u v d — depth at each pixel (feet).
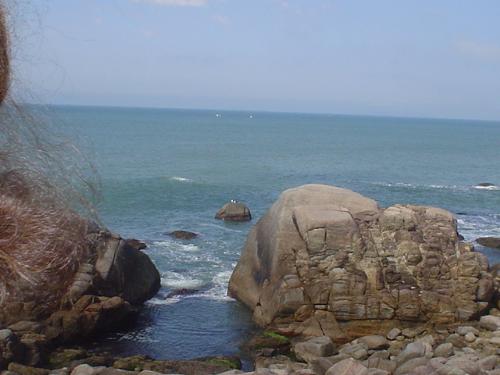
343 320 59.57
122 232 104.94
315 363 48.93
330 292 60.13
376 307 59.41
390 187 181.88
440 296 59.82
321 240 62.90
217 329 62.08
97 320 57.11
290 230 65.57
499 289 62.18
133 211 126.41
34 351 49.80
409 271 61.36
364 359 52.39
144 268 70.08
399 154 321.73
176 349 56.85
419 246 62.03
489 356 48.34
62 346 54.65
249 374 43.19
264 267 67.67
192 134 441.27
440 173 229.66
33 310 53.67
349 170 230.48
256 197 153.99
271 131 553.23
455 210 143.13
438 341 55.36
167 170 202.28
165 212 126.93
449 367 43.70
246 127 620.90
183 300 70.33
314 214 64.28
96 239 10.55
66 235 8.59
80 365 45.37
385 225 64.08
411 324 59.26
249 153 292.81
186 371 49.16
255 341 57.31
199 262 86.22
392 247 62.54
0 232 7.79
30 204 8.27
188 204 138.41
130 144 310.24
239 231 109.09
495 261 94.68
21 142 8.62
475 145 434.30
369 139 470.80
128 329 60.95
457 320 59.26
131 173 187.21
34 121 8.75
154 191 153.17
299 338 58.08
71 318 55.31
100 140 321.93
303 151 319.68
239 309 68.13
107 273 62.80
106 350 55.62
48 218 8.23
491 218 131.85
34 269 7.91
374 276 60.59
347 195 71.31
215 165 227.81
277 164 242.99
